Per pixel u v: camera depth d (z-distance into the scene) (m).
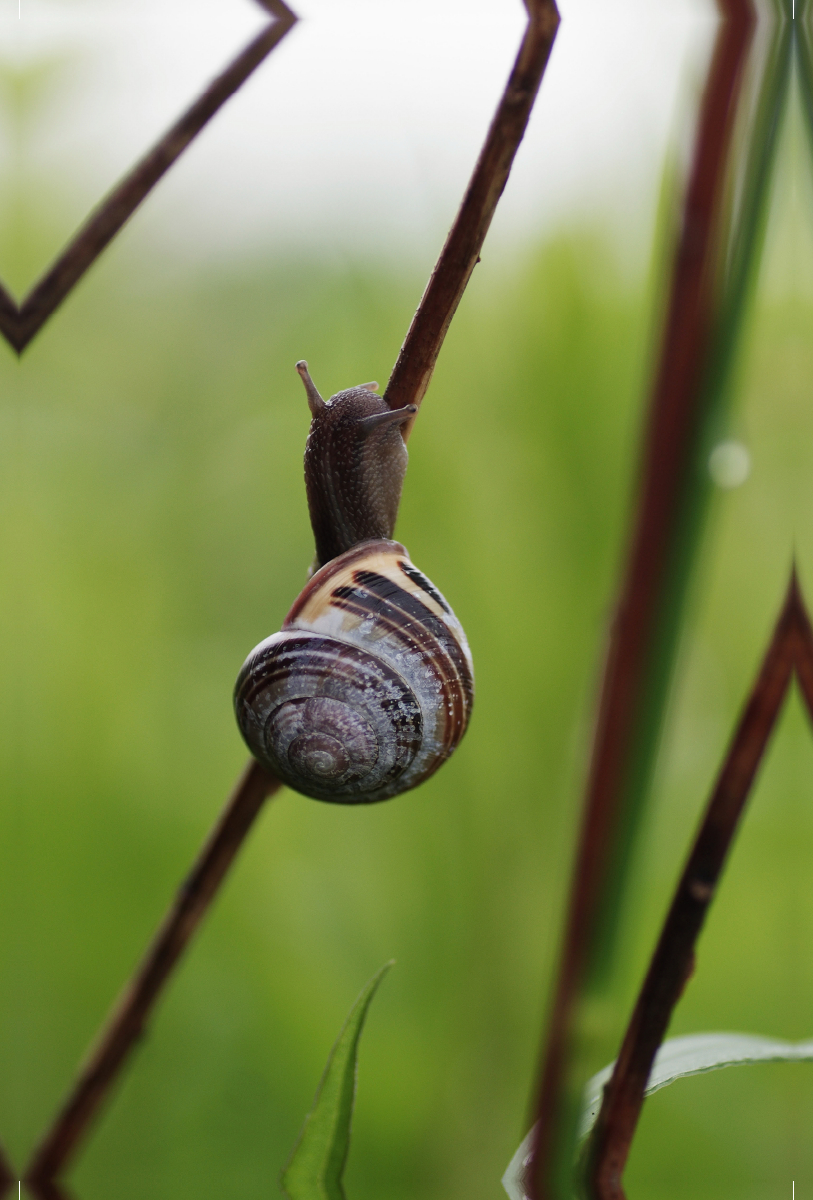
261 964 0.43
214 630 0.46
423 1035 0.43
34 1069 0.43
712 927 0.43
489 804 0.43
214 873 0.37
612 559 0.42
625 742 0.36
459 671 0.39
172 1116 0.42
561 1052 0.36
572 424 0.43
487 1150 0.42
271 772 0.38
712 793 0.36
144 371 0.48
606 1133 0.36
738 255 0.36
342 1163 0.36
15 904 0.44
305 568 0.46
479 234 0.36
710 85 0.36
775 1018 0.43
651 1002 0.36
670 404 0.36
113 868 0.44
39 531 0.45
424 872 0.44
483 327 0.44
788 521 0.43
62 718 0.44
